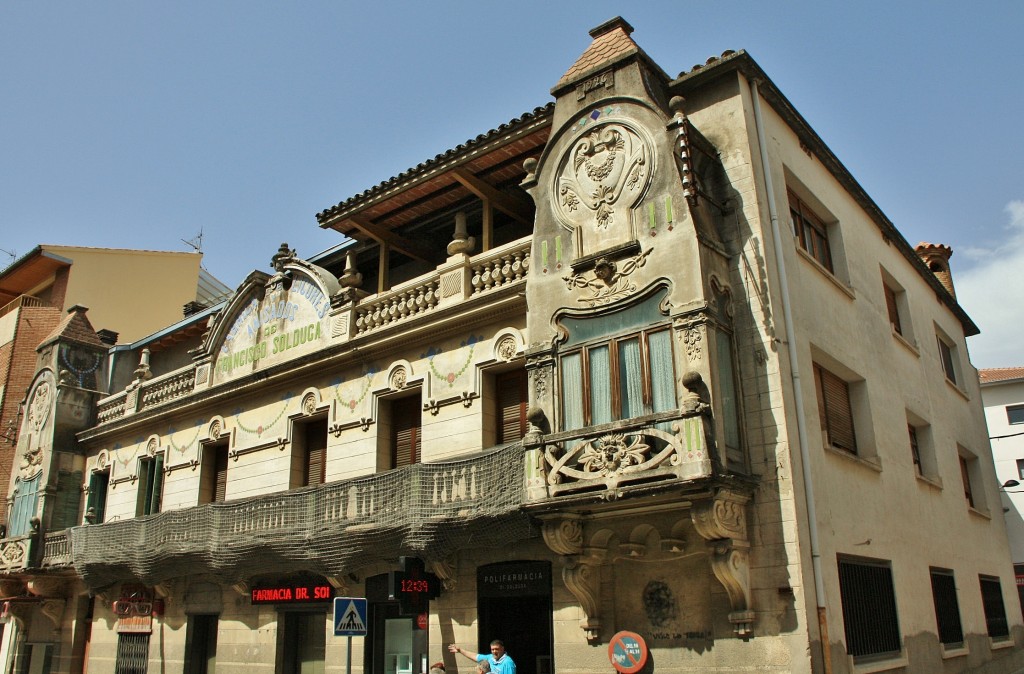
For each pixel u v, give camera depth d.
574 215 13.75
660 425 11.64
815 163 16.31
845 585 12.47
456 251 16.72
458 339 16.17
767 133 14.30
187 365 24.00
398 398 17.36
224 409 20.98
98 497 24.83
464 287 16.22
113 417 25.06
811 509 11.81
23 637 25.36
